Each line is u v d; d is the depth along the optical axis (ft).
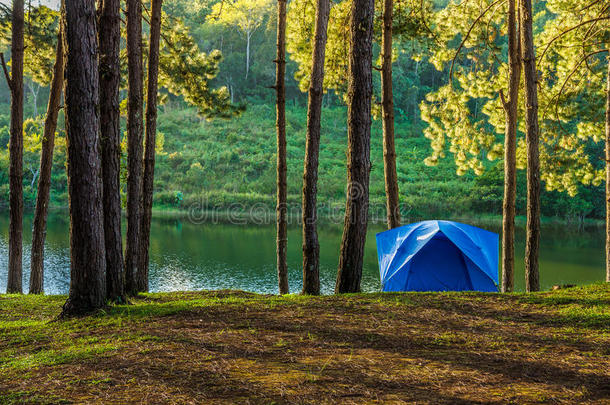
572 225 139.23
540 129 52.90
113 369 12.67
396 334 15.99
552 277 68.64
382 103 39.58
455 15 47.73
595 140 52.42
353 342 15.10
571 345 14.34
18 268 41.88
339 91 49.90
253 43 279.28
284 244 41.01
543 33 52.85
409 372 12.17
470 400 10.35
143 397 10.66
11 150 41.60
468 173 186.60
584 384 11.23
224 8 53.26
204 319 18.51
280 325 17.29
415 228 37.04
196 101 52.75
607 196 41.32
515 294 23.03
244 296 27.68
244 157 200.64
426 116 47.96
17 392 11.21
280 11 41.16
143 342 15.33
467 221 143.74
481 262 34.14
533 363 12.80
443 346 14.60
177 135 225.76
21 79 42.01
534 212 34.71
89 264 21.02
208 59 52.03
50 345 15.93
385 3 39.19
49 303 28.89
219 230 116.98
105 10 23.68
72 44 19.79
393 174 39.63
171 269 73.05
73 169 20.59
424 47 48.78
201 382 11.51
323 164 194.29
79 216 20.84
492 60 47.11
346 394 10.69
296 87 274.16
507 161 39.14
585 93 51.96
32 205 171.01
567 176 52.39
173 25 52.49
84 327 18.31
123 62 48.52
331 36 47.91
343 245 27.45
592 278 67.67
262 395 10.64
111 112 23.88
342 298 22.59
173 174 190.19
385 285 35.50
